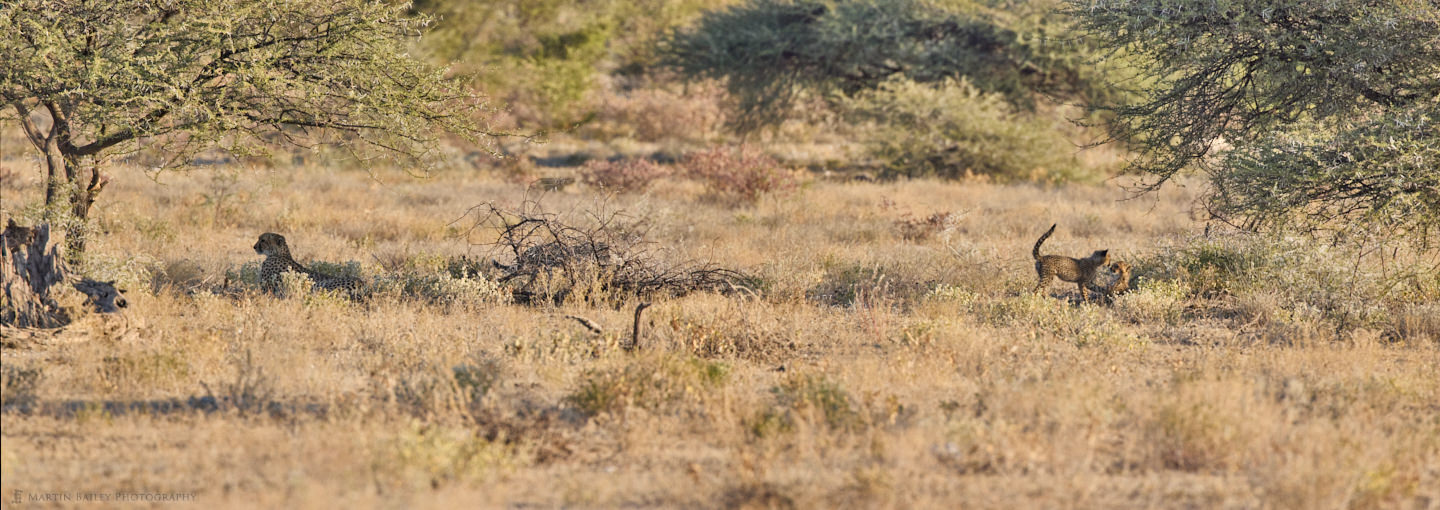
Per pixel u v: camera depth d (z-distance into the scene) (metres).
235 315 21.28
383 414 14.03
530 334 20.59
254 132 24.88
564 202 46.38
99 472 11.82
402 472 11.50
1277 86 26.38
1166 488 11.96
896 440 13.26
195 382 16.12
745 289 25.70
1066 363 18.19
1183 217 44.56
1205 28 26.25
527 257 26.45
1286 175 22.67
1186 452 13.13
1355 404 15.49
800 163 73.69
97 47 22.81
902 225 40.56
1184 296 26.61
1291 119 26.95
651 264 26.64
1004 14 67.00
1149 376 18.05
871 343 21.17
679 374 16.16
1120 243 37.28
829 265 30.66
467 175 59.88
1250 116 27.86
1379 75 24.55
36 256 19.23
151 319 20.77
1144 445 13.48
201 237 34.84
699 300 23.98
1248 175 23.92
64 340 18.36
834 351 20.28
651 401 15.20
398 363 17.77
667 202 47.69
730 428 14.03
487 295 24.25
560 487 11.86
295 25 24.55
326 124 25.52
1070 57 60.53
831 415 14.38
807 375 16.06
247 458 12.34
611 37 96.56
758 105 78.50
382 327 20.52
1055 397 15.05
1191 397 14.80
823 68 76.44
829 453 12.98
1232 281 26.97
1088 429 13.80
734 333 20.72
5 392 14.66
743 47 76.06
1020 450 12.83
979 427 13.64
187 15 23.34
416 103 24.91
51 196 24.23
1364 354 19.09
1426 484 12.30
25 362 16.86
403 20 25.23
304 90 23.69
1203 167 28.78
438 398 14.53
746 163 51.44
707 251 32.69
